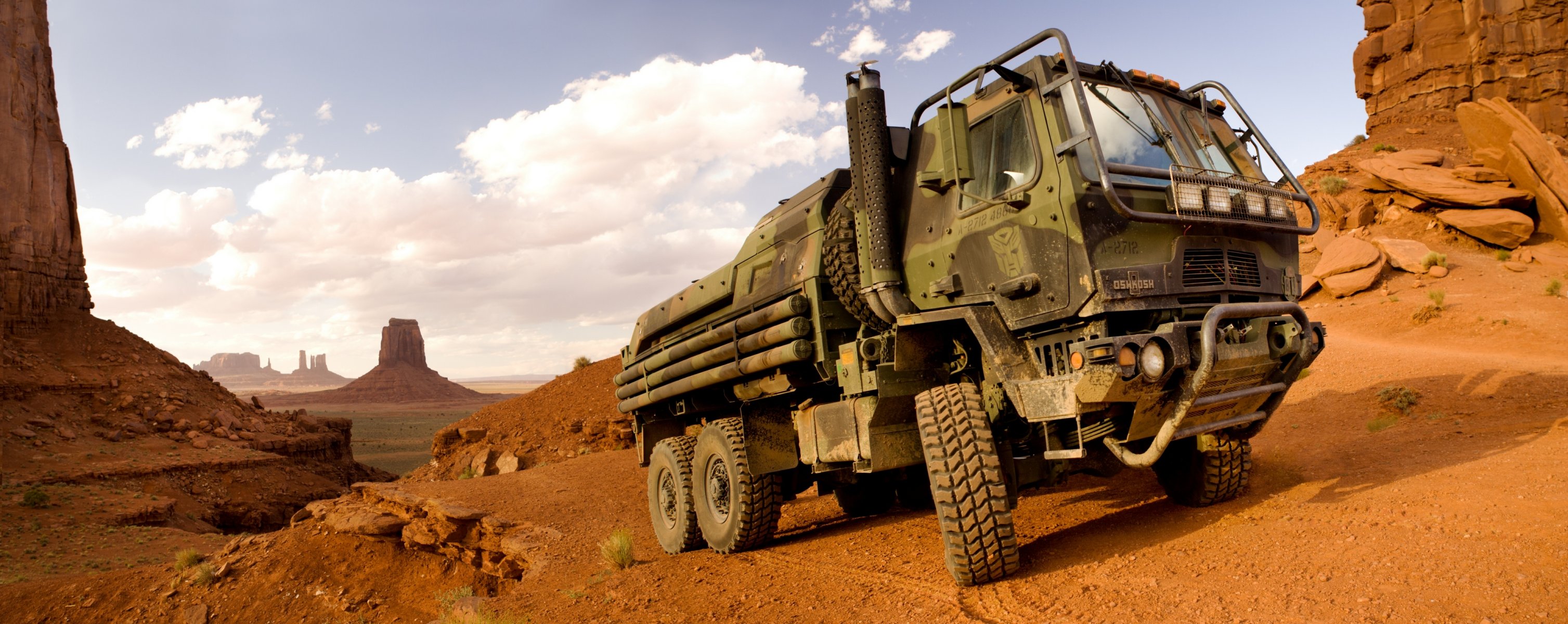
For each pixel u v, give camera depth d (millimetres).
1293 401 12555
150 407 75125
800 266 7918
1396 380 12383
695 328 10328
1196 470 6812
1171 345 4977
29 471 55406
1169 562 5312
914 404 6766
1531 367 12172
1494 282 24156
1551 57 49875
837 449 7461
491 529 14016
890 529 8727
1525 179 28672
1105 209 5180
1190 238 5387
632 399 12492
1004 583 5508
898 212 6852
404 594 15555
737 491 8680
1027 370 5660
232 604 17641
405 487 20000
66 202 89562
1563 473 5516
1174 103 6371
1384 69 56531
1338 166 40344
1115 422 5621
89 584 23547
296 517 20234
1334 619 3953
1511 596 3801
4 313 78312
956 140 6160
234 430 76375
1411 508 5418
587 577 9305
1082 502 8281
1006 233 5672
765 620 5926
